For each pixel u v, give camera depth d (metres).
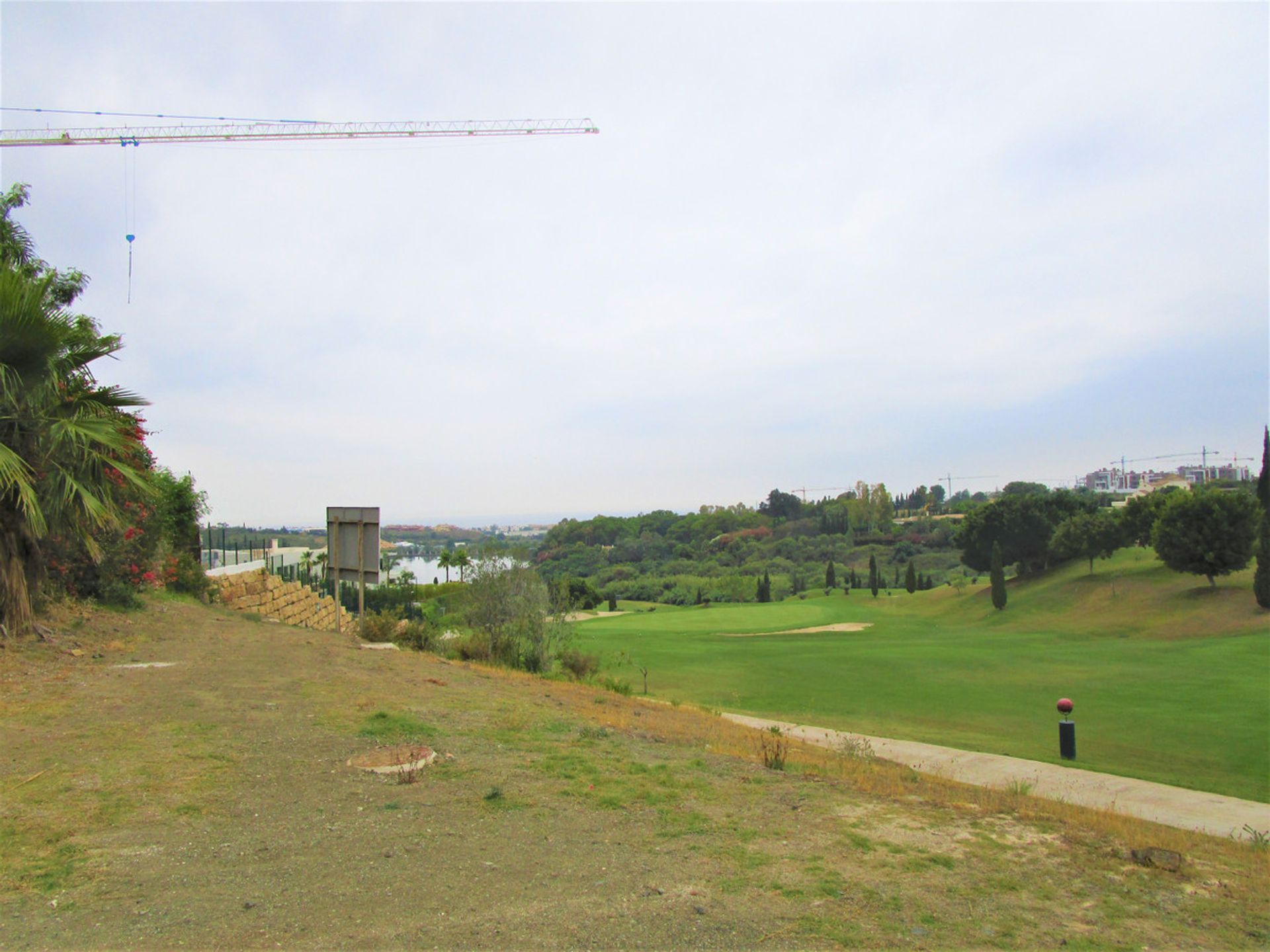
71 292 16.27
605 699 14.54
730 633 58.09
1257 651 36.31
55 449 10.35
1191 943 3.94
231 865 4.45
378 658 13.86
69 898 3.88
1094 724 21.58
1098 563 75.88
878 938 3.84
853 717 22.41
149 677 9.62
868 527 162.00
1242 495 53.72
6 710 7.46
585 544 154.00
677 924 3.92
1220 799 12.34
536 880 4.44
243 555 34.56
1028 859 5.16
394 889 4.20
